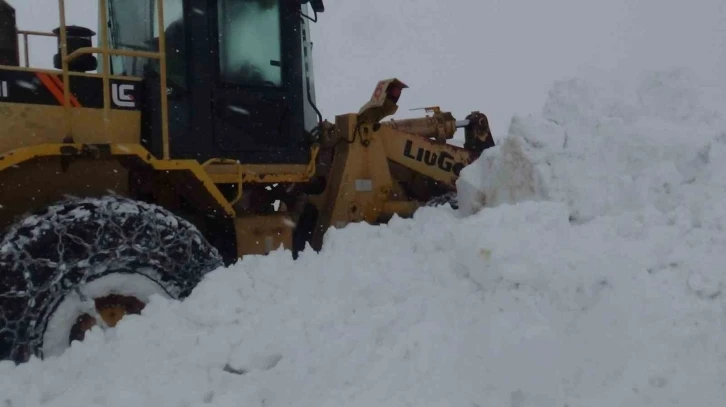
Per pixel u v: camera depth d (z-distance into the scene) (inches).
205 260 145.3
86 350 120.1
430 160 233.9
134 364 110.4
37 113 151.1
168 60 170.6
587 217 154.3
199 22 170.7
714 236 124.3
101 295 133.4
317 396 93.0
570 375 96.5
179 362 108.4
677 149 159.5
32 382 111.0
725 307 107.0
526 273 112.2
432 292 118.7
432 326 104.4
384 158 214.2
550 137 170.6
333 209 206.2
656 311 105.1
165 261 139.6
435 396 91.0
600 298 107.3
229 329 115.5
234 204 178.7
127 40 181.9
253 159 179.3
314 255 148.8
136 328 122.3
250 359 105.3
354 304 120.3
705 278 111.6
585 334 102.6
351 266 133.1
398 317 110.2
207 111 172.1
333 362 100.8
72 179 150.5
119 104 159.6
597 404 91.5
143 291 137.7
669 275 114.0
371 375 95.6
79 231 131.0
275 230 187.8
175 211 174.7
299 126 187.2
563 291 109.6
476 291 116.8
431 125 248.4
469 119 258.7
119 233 134.9
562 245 122.1
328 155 212.7
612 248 121.4
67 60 151.9
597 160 165.5
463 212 193.6
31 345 125.4
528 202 144.8
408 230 160.9
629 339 100.8
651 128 166.4
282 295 129.0
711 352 99.3
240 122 177.5
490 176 183.9
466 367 97.4
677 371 96.0
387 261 136.3
